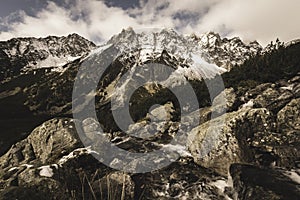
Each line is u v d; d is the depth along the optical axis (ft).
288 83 123.54
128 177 88.38
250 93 121.70
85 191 83.82
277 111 110.11
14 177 96.02
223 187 88.74
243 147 97.25
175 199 85.81
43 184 83.46
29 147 122.52
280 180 82.58
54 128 119.55
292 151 93.20
